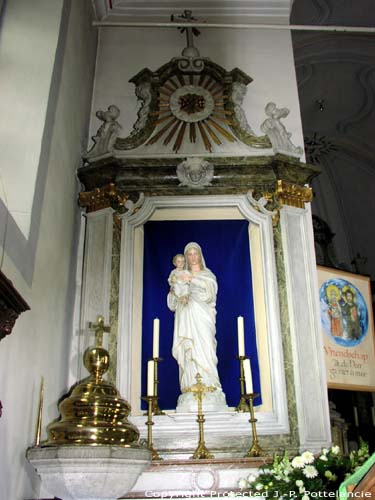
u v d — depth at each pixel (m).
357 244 12.41
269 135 6.22
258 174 6.01
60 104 5.06
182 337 5.45
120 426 3.71
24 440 3.97
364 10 9.30
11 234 3.65
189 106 6.41
